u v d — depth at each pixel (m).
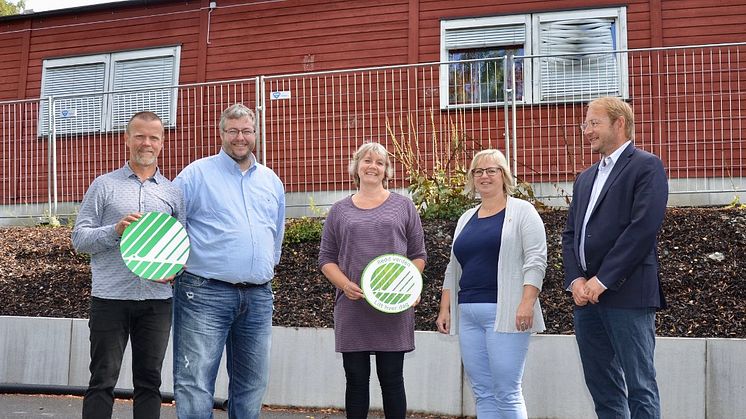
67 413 6.23
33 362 7.18
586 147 10.86
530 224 4.50
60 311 7.77
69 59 14.55
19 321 7.25
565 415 5.79
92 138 13.74
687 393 5.59
